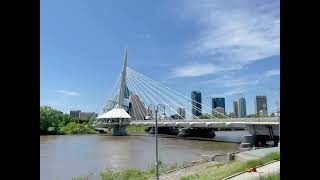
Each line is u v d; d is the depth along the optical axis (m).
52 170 40.06
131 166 42.25
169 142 86.31
